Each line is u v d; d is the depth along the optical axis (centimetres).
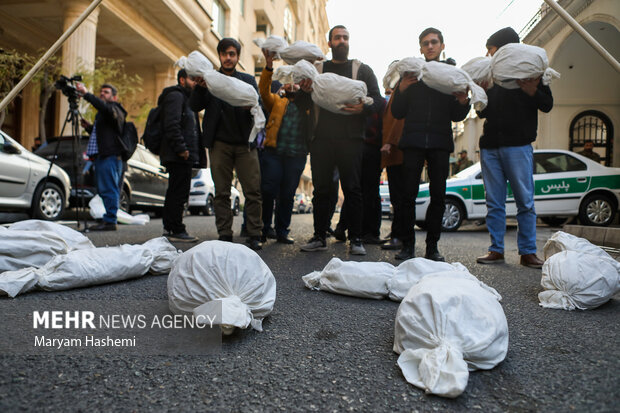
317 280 243
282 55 362
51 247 240
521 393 118
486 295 144
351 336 165
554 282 220
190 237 434
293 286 250
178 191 430
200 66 342
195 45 1584
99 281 231
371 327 176
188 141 424
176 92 409
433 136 326
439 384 115
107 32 1284
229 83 339
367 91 370
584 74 1314
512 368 135
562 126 1369
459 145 2622
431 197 336
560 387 122
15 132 1327
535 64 296
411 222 342
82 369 128
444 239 595
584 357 145
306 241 502
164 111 411
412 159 334
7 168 539
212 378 125
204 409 107
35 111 1354
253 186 395
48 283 215
